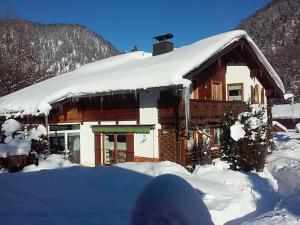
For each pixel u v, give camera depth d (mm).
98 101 19141
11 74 37562
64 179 10844
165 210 3344
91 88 17453
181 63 15492
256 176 11766
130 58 24500
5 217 7324
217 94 19656
